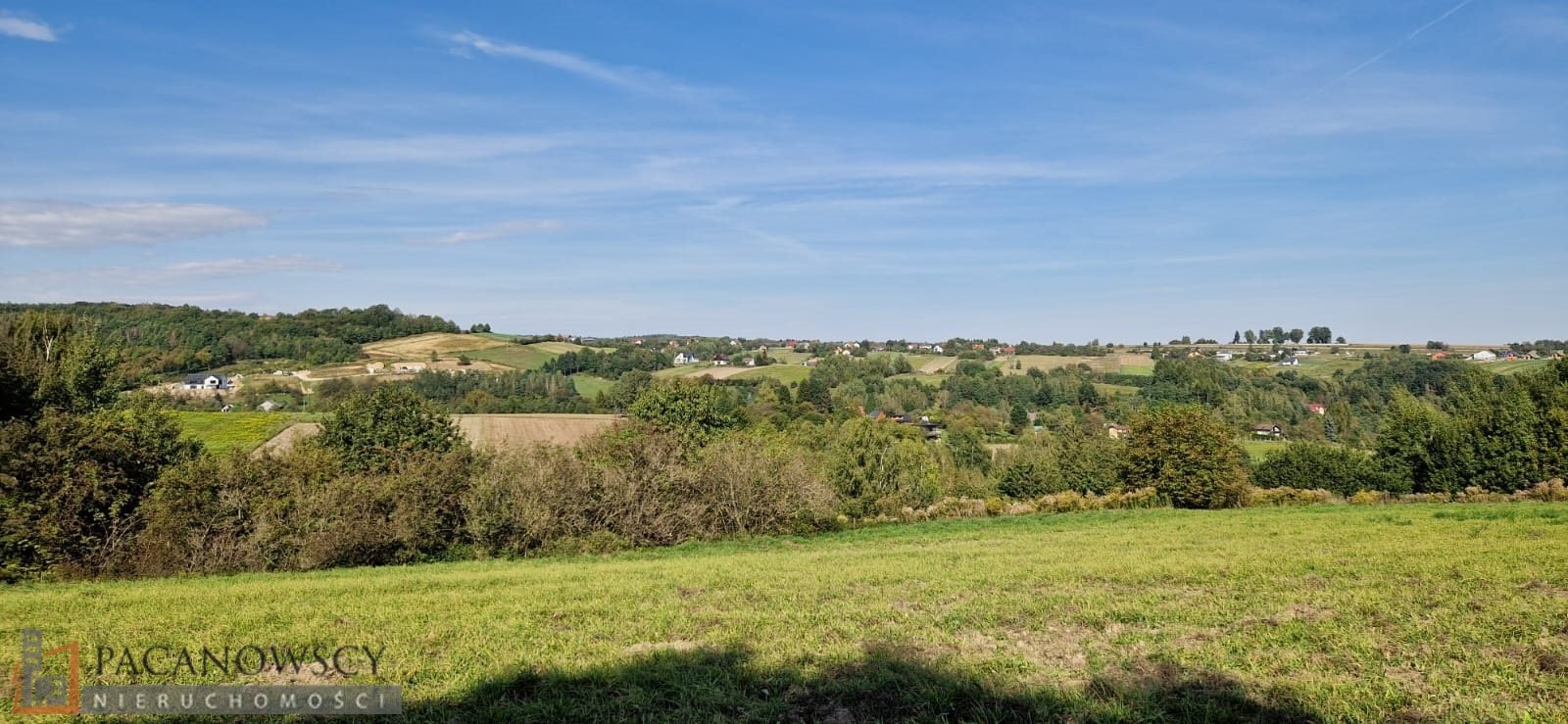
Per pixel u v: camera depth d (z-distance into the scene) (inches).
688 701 319.3
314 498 964.0
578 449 1331.2
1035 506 1711.4
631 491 1164.5
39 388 1568.7
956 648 386.0
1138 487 1925.4
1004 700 312.0
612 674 347.3
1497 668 329.1
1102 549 804.6
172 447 1256.8
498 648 397.1
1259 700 304.2
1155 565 621.3
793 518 1307.8
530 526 1043.9
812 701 320.8
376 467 1110.4
